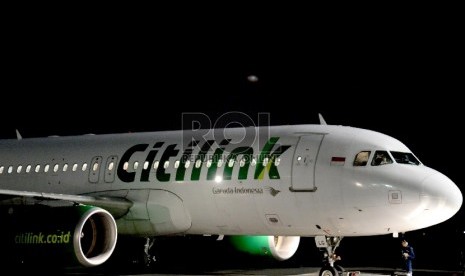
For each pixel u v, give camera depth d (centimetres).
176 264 2348
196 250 2947
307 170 1560
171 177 1723
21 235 1580
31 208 1652
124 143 1877
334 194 1523
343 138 1591
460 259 2181
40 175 1950
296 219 1583
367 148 1550
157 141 1830
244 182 1622
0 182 2011
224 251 2816
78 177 1873
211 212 1672
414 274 1914
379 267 2177
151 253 2772
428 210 1468
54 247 1539
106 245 1584
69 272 2002
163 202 1722
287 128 1689
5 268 2075
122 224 1786
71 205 1677
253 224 1648
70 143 1991
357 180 1510
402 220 1484
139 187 1761
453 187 1524
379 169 1515
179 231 1741
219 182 1655
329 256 1645
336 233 1582
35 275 1914
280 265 2341
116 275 1888
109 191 1803
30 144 2070
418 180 1491
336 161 1548
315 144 1597
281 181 1580
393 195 1477
